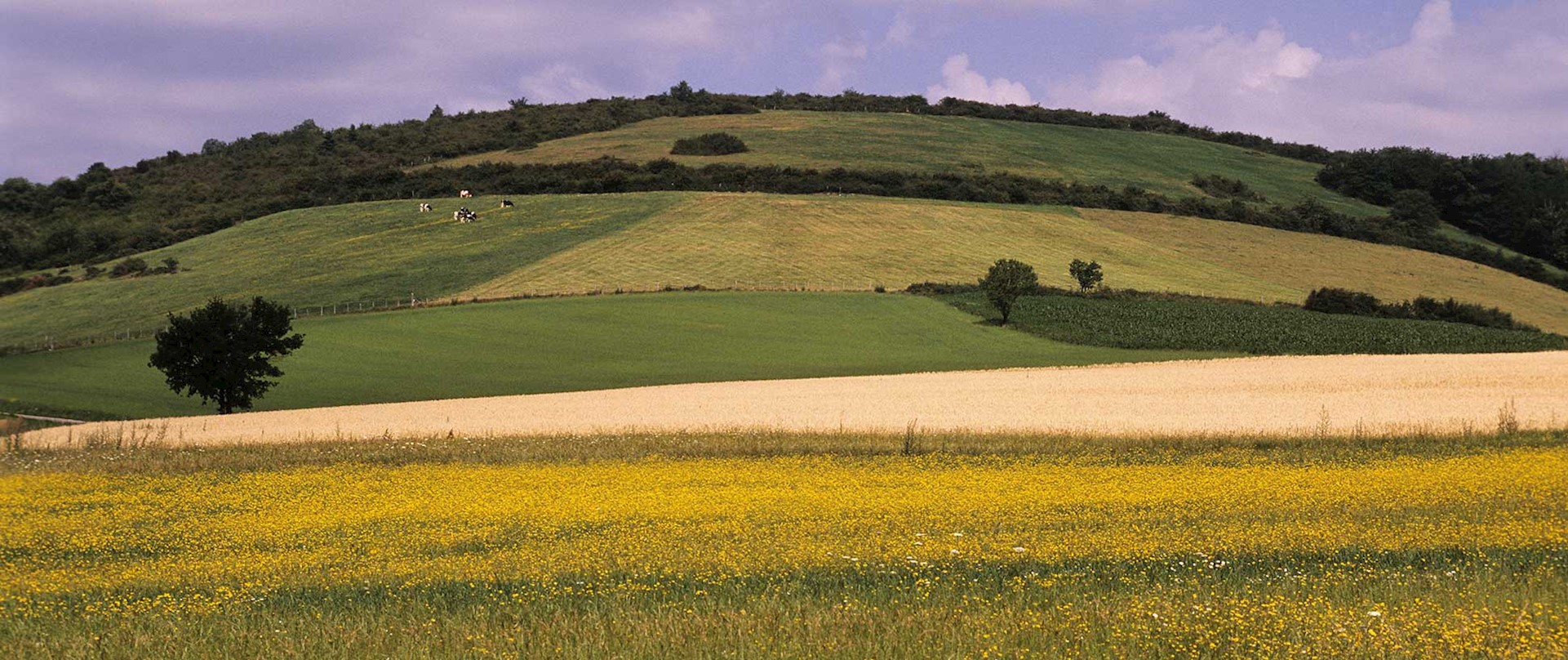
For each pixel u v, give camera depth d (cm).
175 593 1371
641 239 10400
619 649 1064
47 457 2861
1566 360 5156
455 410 4278
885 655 1036
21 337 8294
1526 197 13100
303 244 11125
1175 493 1925
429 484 2253
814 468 2497
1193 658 1030
